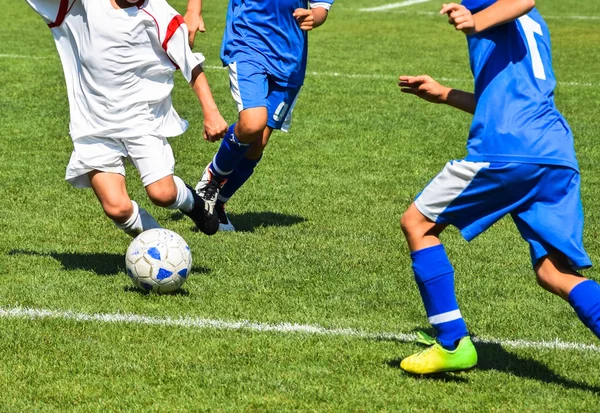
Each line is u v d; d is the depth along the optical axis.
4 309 9.70
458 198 7.87
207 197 12.52
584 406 7.66
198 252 11.89
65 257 11.59
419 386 8.00
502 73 7.92
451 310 8.00
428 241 8.07
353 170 16.41
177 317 9.57
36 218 13.22
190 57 10.35
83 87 10.42
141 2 10.16
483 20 7.60
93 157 10.43
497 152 7.71
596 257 12.11
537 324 9.66
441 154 17.69
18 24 33.41
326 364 8.44
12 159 16.50
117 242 12.28
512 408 7.59
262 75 12.36
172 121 10.81
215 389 7.85
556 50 30.86
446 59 28.56
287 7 12.29
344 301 10.21
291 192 14.95
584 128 19.94
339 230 13.04
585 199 14.89
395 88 23.88
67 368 8.25
